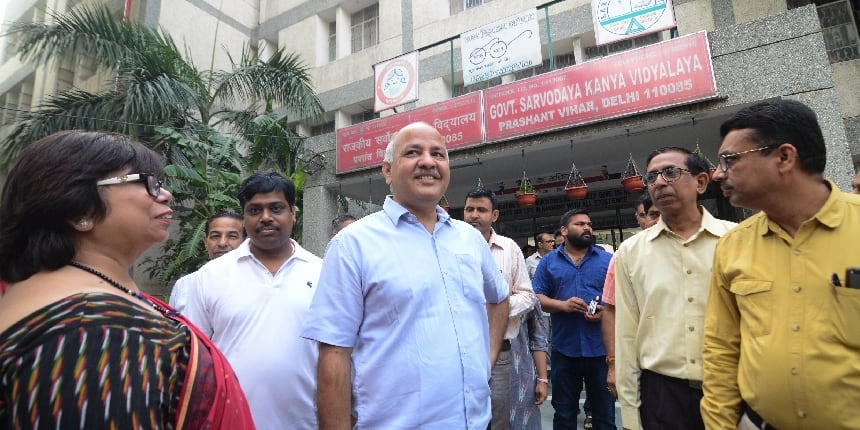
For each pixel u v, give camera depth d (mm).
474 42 6062
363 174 6703
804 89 4148
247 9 13039
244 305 1988
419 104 10125
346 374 1358
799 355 1285
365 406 1350
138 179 937
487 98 5781
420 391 1333
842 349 1229
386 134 6516
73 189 827
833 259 1290
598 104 5035
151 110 7184
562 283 3344
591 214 8367
